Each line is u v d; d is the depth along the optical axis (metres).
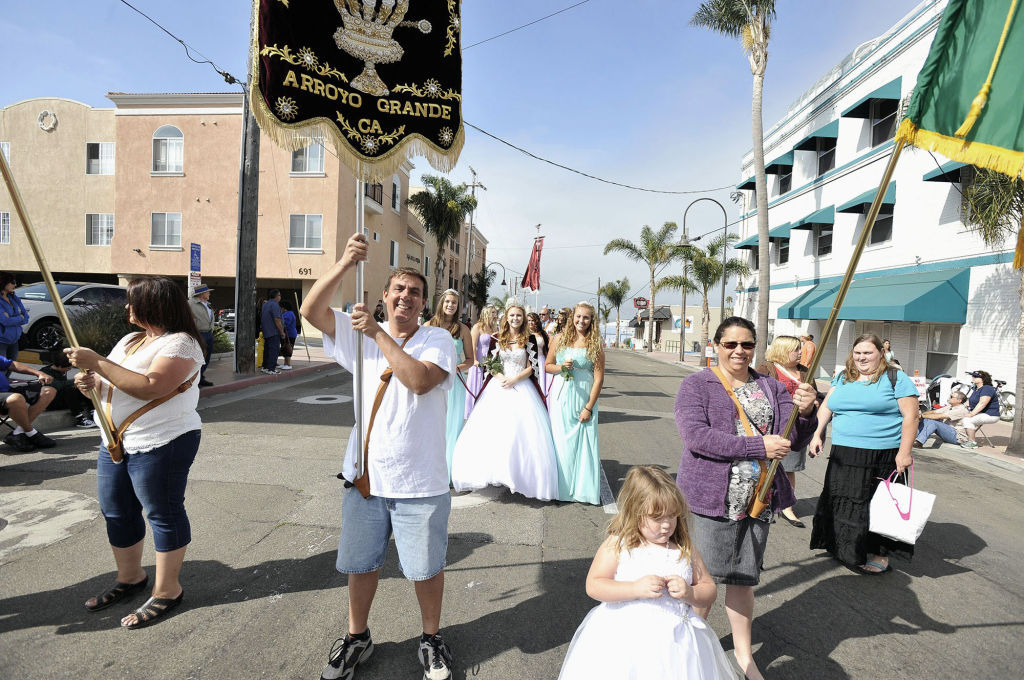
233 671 2.59
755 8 17.08
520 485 4.97
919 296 12.21
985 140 2.30
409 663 2.72
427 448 2.53
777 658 2.92
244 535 4.11
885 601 3.59
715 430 2.59
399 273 2.62
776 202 22.56
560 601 3.35
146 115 25.91
